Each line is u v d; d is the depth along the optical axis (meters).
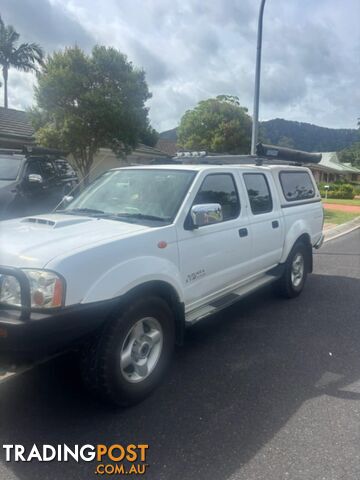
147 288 3.39
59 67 13.60
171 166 4.56
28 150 9.16
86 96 13.41
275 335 4.81
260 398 3.44
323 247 11.17
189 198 4.01
